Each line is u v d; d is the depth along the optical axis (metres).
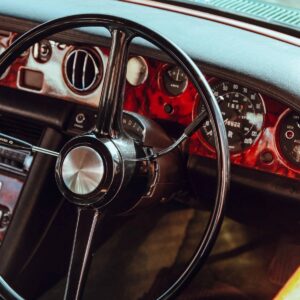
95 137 0.86
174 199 1.36
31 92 1.20
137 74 1.09
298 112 0.96
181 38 1.08
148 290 1.43
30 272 1.29
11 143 0.96
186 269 0.86
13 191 1.23
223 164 0.84
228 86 1.04
